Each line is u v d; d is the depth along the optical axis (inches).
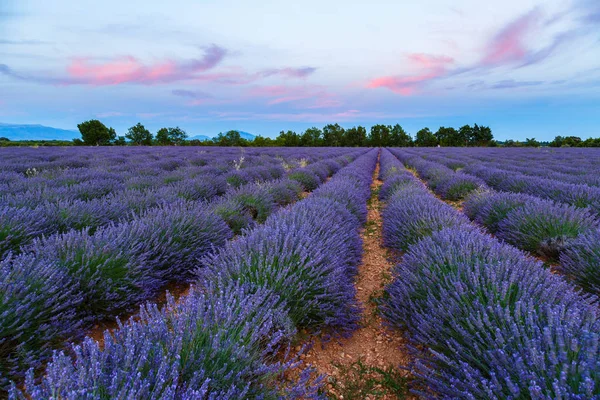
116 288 116.3
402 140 3644.2
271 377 74.0
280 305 98.5
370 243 223.3
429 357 89.2
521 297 86.0
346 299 119.0
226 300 90.4
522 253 127.7
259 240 134.4
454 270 113.1
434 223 178.2
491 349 73.2
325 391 86.7
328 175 605.3
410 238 182.2
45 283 96.9
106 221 189.3
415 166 772.6
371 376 93.7
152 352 66.6
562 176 418.6
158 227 158.7
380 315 124.5
